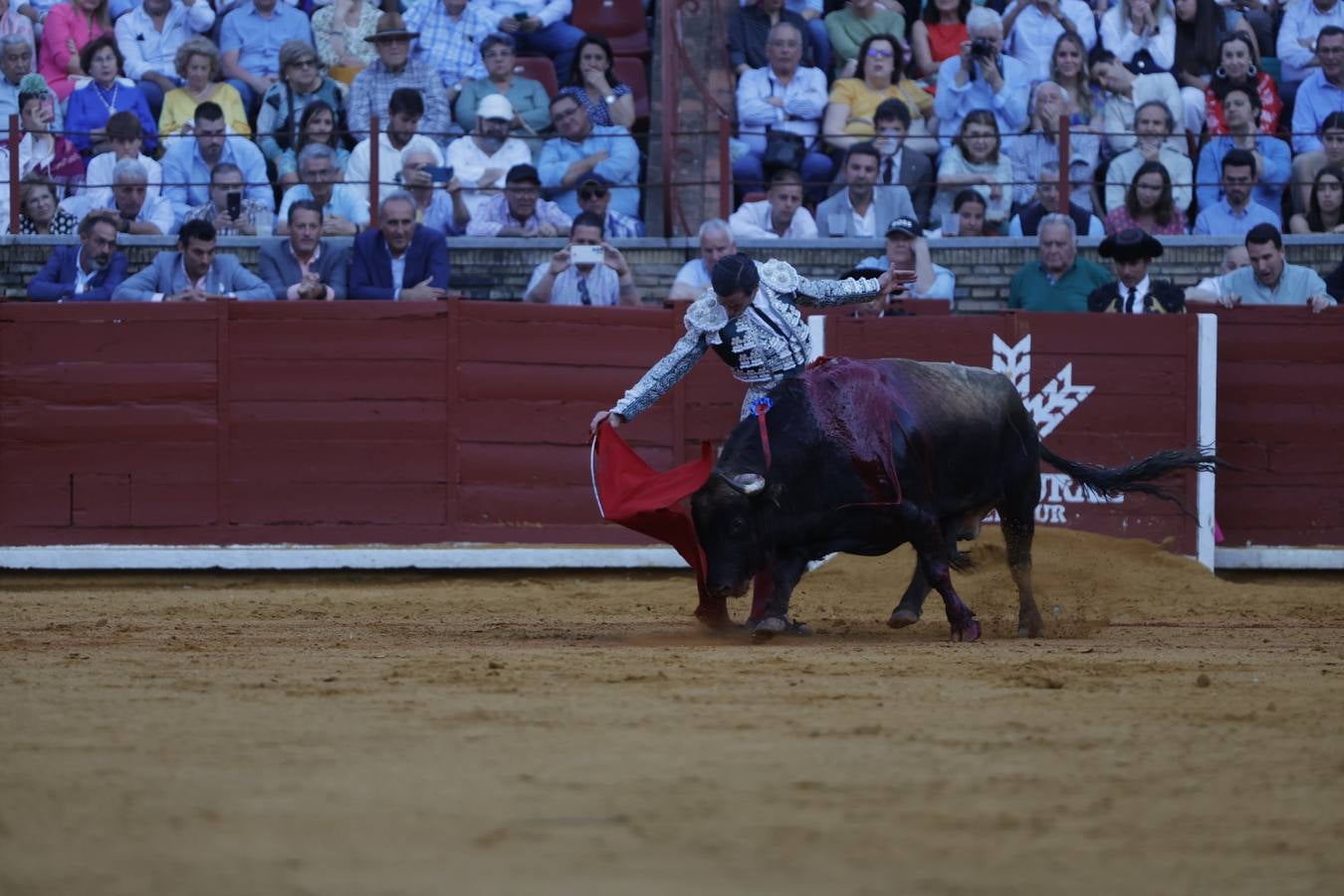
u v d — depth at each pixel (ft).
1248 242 115.34
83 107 124.26
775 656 60.08
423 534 107.34
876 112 123.95
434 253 113.50
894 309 108.47
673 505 67.46
